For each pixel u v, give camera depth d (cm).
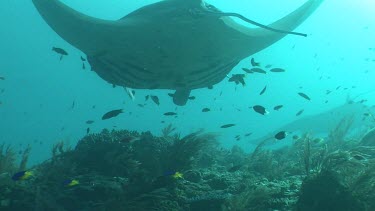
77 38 635
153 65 632
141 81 677
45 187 611
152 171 679
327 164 601
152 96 841
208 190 645
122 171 670
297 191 570
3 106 7212
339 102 6931
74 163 685
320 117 1872
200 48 627
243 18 579
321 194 480
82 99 7169
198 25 616
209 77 708
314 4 909
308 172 604
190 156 718
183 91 846
